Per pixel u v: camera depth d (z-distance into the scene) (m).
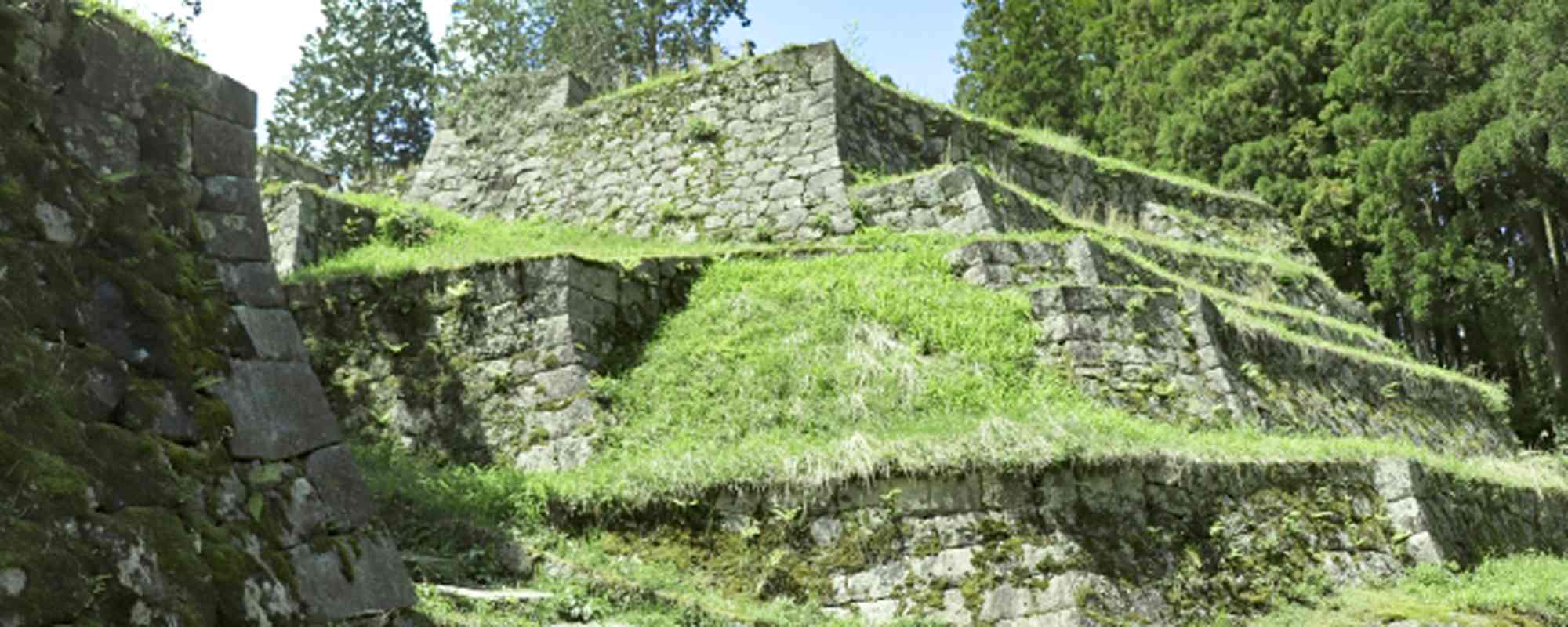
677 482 10.66
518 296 12.98
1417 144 23.39
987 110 34.47
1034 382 13.42
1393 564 12.49
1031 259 15.16
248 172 6.75
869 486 10.67
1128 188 22.61
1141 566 10.84
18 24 5.79
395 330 13.11
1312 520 12.28
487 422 12.42
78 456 5.09
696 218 18.17
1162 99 29.44
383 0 36.25
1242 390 14.55
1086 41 34.69
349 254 15.67
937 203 16.69
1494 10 23.80
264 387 6.24
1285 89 26.41
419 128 36.59
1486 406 19.19
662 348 13.39
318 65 35.75
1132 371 13.91
